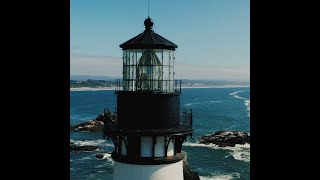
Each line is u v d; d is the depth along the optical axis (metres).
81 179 37.81
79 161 45.06
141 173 11.12
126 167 11.32
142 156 11.10
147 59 11.62
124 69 11.96
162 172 11.19
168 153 11.34
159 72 11.68
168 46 11.59
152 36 11.65
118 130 11.08
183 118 12.59
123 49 11.97
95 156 47.56
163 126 11.22
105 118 12.56
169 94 11.33
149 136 11.04
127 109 11.24
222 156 46.16
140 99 11.09
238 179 36.78
